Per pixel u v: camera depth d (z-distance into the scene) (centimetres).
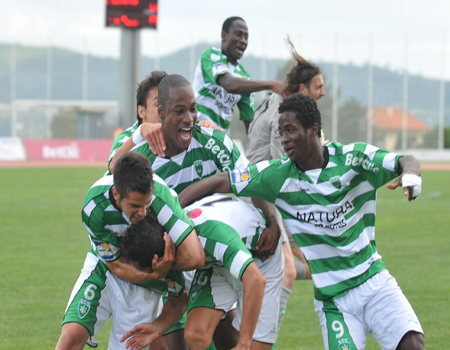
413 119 5753
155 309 678
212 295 664
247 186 656
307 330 904
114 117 5966
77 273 1245
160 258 589
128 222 615
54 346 821
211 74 990
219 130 718
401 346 596
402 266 1318
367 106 5678
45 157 5109
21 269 1277
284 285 852
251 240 664
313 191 638
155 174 643
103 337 892
